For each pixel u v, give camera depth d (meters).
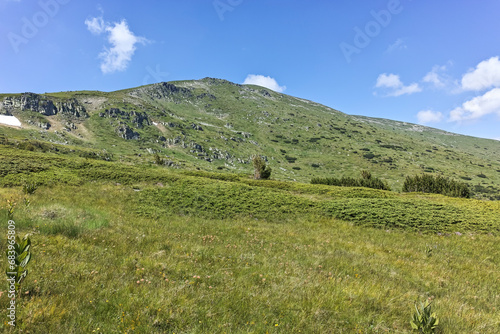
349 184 53.50
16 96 178.25
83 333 4.22
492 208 25.34
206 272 7.61
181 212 19.03
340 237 16.22
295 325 5.24
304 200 24.44
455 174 196.50
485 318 6.46
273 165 197.00
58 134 160.50
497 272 11.10
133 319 4.76
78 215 12.57
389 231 18.84
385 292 7.36
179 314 5.06
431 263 11.77
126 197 20.30
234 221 18.22
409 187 54.72
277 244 12.47
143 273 6.93
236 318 5.26
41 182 20.64
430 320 5.61
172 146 199.38
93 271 6.39
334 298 6.55
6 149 32.88
